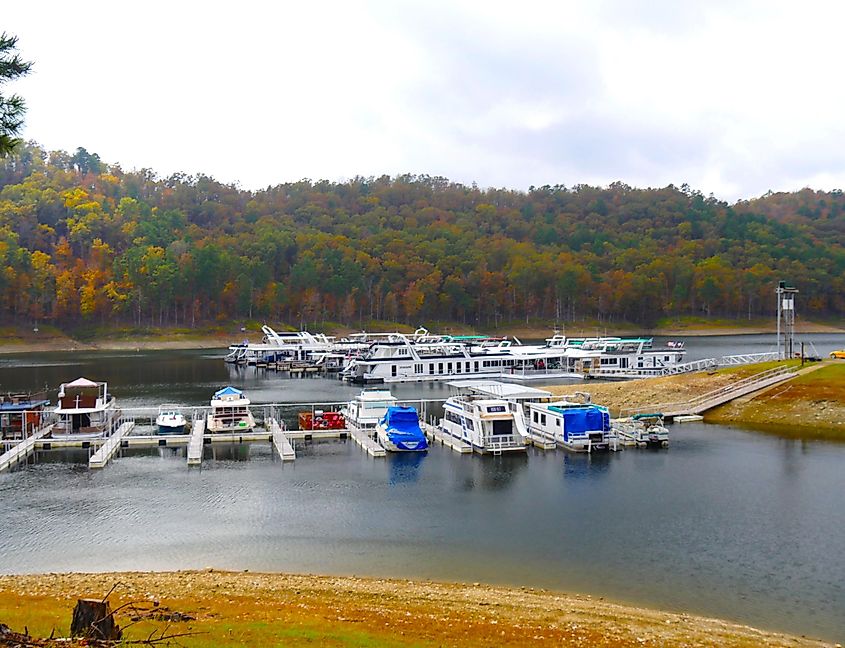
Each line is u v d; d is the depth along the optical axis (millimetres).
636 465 49219
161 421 61781
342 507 39969
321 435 59781
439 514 38562
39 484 44875
